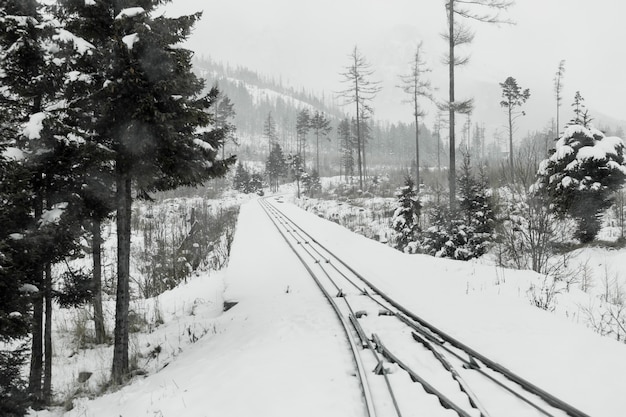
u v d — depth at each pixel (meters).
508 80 49.31
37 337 8.00
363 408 4.60
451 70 19.73
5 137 6.88
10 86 7.75
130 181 8.73
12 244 6.79
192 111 7.99
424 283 10.38
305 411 4.55
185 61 7.87
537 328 6.66
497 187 21.23
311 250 16.45
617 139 16.14
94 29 7.80
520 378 4.92
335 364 5.76
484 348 6.00
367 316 7.91
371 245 16.23
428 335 6.55
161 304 13.98
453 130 19.16
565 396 4.56
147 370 8.49
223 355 7.07
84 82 7.30
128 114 7.52
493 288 9.49
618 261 14.20
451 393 4.77
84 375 8.88
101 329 11.16
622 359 5.36
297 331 7.42
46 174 7.68
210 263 19.28
